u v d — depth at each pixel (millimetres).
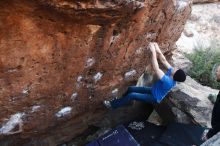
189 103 5531
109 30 3576
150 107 6047
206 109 5488
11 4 2627
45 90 3682
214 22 7840
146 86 5730
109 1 3006
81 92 4277
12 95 3393
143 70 5207
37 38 3049
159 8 4078
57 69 3557
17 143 4246
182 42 7086
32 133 4262
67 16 2969
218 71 4227
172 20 4730
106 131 5383
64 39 3271
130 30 3906
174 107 5652
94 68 4047
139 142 5051
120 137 4910
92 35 3475
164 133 5090
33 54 3158
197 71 6457
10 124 3781
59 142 4945
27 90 3488
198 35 7410
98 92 4602
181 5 4617
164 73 4926
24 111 3760
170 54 5992
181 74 4836
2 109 3488
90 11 2988
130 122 5438
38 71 3381
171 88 5258
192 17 7734
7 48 2920
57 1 2730
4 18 2693
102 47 3779
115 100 5125
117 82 4809
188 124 5223
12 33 2838
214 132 4164
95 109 5043
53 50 3293
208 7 8242
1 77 3133
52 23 3002
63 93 3986
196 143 4875
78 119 4918
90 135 5359
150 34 4480
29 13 2775
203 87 6035
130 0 3154
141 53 4695
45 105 3926
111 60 4156
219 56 6719
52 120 4324
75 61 3648
